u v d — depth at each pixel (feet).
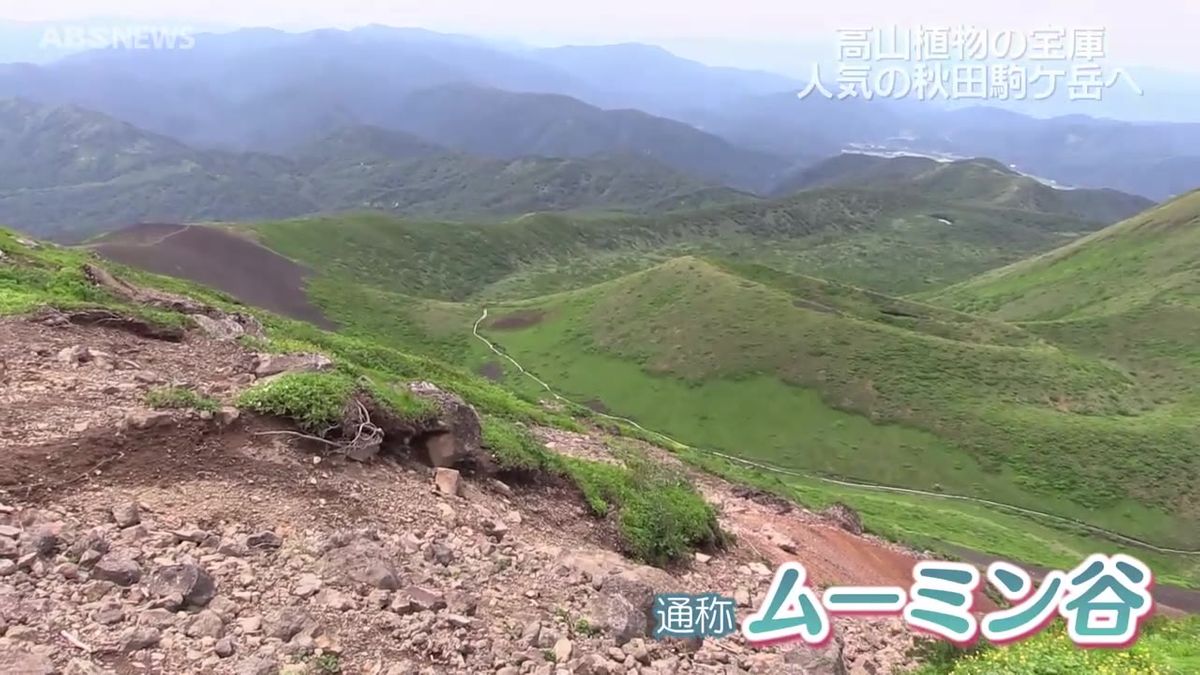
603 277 541.75
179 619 17.80
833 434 207.72
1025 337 273.54
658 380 238.89
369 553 22.48
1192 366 273.95
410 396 33.94
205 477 24.56
